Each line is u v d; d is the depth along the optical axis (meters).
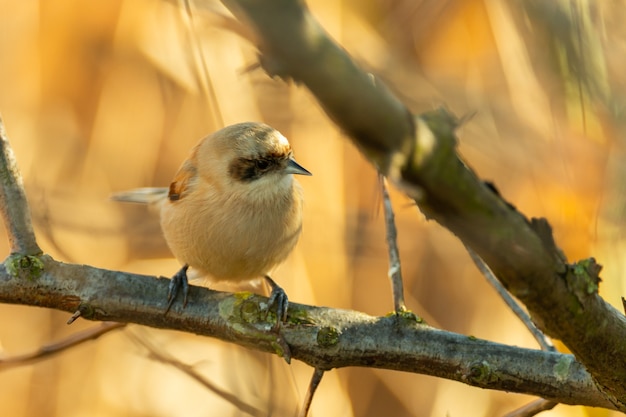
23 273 6.61
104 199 12.70
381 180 6.98
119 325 7.34
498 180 11.61
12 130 12.66
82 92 13.10
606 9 9.04
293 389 10.75
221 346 12.00
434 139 3.65
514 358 6.17
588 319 4.77
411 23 12.34
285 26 3.00
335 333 6.35
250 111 11.72
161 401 11.93
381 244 12.88
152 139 13.02
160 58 12.47
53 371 12.23
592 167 10.49
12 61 12.93
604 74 9.03
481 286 12.84
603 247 10.16
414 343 6.30
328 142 12.32
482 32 12.26
